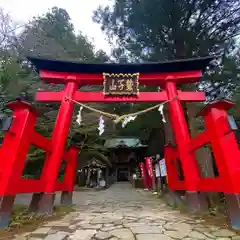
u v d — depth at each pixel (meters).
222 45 8.98
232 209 3.73
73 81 7.14
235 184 3.73
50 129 15.16
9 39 17.36
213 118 4.35
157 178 12.85
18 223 4.07
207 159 7.12
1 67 13.83
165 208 6.49
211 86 9.89
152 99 6.98
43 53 18.59
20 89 13.79
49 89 15.03
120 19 10.27
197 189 5.40
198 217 4.72
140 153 28.36
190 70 7.11
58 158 5.83
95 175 21.53
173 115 6.54
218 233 3.42
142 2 8.79
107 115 6.43
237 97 8.79
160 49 10.06
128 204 7.71
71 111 6.71
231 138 4.13
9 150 4.19
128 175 29.34
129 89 6.95
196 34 9.05
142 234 3.40
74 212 5.68
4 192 3.80
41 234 3.45
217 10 8.48
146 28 9.57
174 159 7.45
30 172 16.27
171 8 8.53
